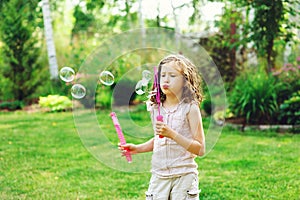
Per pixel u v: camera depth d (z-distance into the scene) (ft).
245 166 14.39
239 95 23.73
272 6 23.81
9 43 34.14
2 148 17.87
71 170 14.37
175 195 7.34
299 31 28.19
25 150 17.49
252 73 26.14
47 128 22.72
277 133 20.83
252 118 22.79
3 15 34.45
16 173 14.03
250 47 30.12
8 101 34.45
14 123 24.57
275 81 24.17
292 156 15.66
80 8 39.96
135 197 11.44
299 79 23.80
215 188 11.96
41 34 41.88
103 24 40.83
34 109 31.22
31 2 35.47
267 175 13.14
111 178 13.33
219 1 29.17
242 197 11.14
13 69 34.35
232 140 19.16
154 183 7.50
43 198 11.41
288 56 29.09
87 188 12.32
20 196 11.59
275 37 24.09
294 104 21.62
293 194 11.25
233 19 28.53
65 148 17.89
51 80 33.99
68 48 42.32
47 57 36.68
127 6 38.58
